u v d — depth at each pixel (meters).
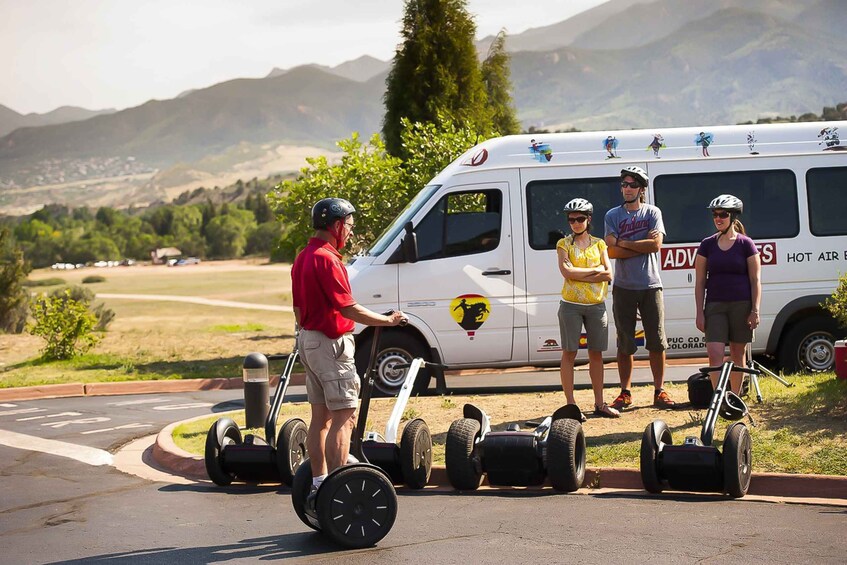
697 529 6.54
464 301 12.97
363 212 19.44
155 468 9.84
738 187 13.15
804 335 13.13
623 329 10.27
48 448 11.08
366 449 8.04
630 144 13.16
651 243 9.99
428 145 19.30
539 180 13.09
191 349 21.83
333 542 6.43
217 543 6.62
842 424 8.82
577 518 6.98
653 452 7.52
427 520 7.09
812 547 6.02
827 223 13.15
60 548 6.62
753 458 8.08
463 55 21.48
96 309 32.25
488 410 11.00
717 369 8.13
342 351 6.77
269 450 8.34
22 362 20.16
